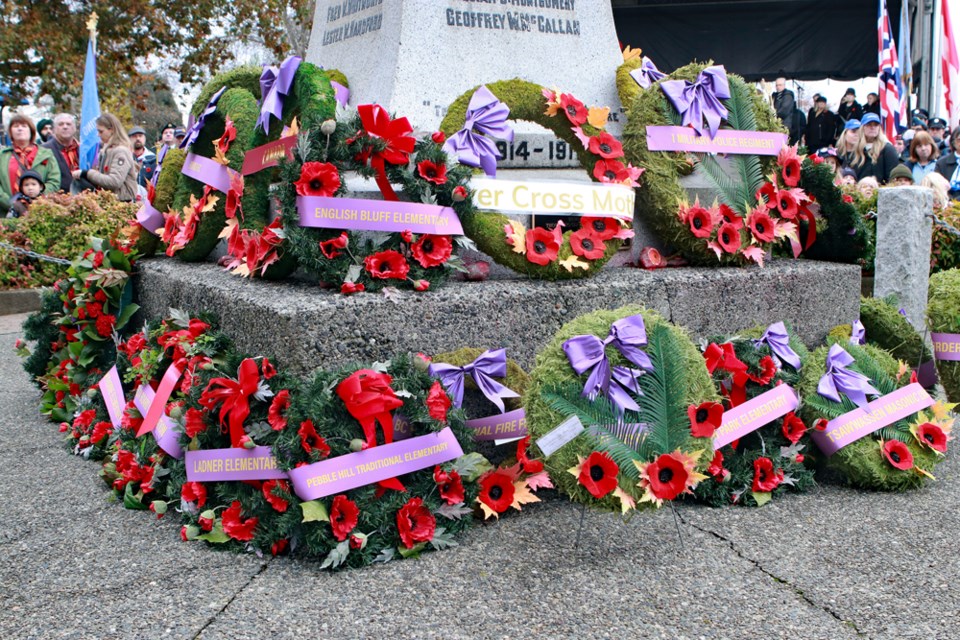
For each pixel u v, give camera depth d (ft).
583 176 17.33
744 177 16.16
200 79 79.92
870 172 39.37
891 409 13.71
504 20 16.96
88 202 35.17
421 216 12.89
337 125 12.77
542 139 17.24
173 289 15.46
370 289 12.37
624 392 11.50
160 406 12.80
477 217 13.78
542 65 17.30
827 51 59.62
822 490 13.51
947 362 16.52
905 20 55.83
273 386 11.32
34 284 34.47
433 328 12.55
